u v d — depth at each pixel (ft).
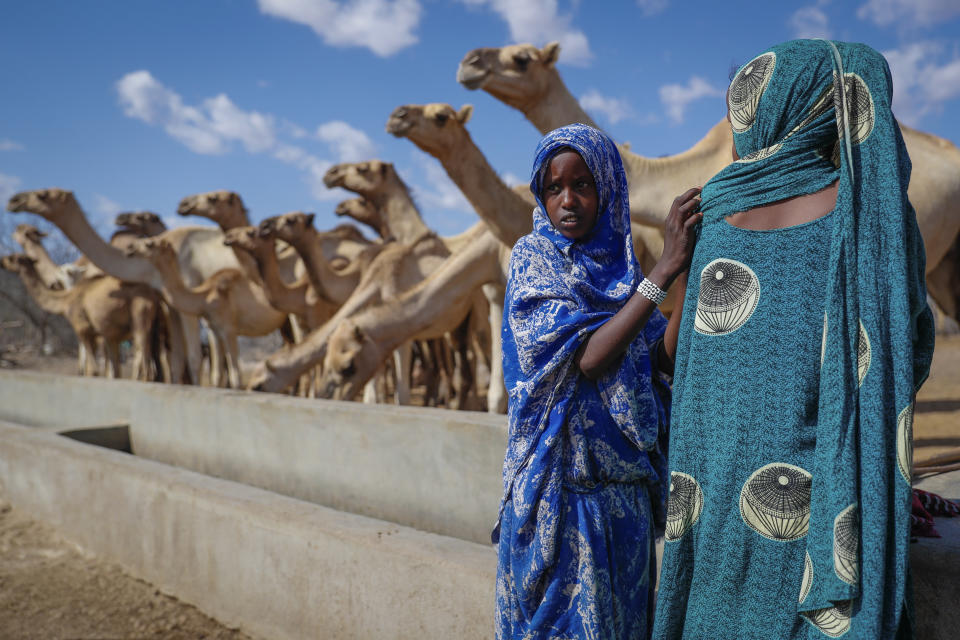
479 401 37.37
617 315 5.88
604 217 6.42
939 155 22.54
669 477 5.80
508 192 23.17
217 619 12.92
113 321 45.52
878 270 4.96
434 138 22.40
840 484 4.86
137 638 12.39
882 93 5.10
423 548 10.16
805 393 5.16
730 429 5.36
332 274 34.63
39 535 17.10
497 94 21.65
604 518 6.18
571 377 6.14
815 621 5.00
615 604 6.12
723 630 5.37
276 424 17.88
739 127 5.67
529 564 6.07
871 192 5.03
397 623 10.21
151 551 14.37
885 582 4.81
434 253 30.71
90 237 42.04
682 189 19.97
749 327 5.33
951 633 6.32
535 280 6.14
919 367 5.54
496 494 13.43
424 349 41.04
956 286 25.27
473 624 9.39
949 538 6.63
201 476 14.33
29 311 74.95
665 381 6.79
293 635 11.62
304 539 11.39
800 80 5.28
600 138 6.31
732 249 5.44
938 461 10.25
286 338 49.49
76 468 16.44
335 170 38.40
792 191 5.31
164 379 52.26
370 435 15.62
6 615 13.29
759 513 5.25
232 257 45.91
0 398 29.04
